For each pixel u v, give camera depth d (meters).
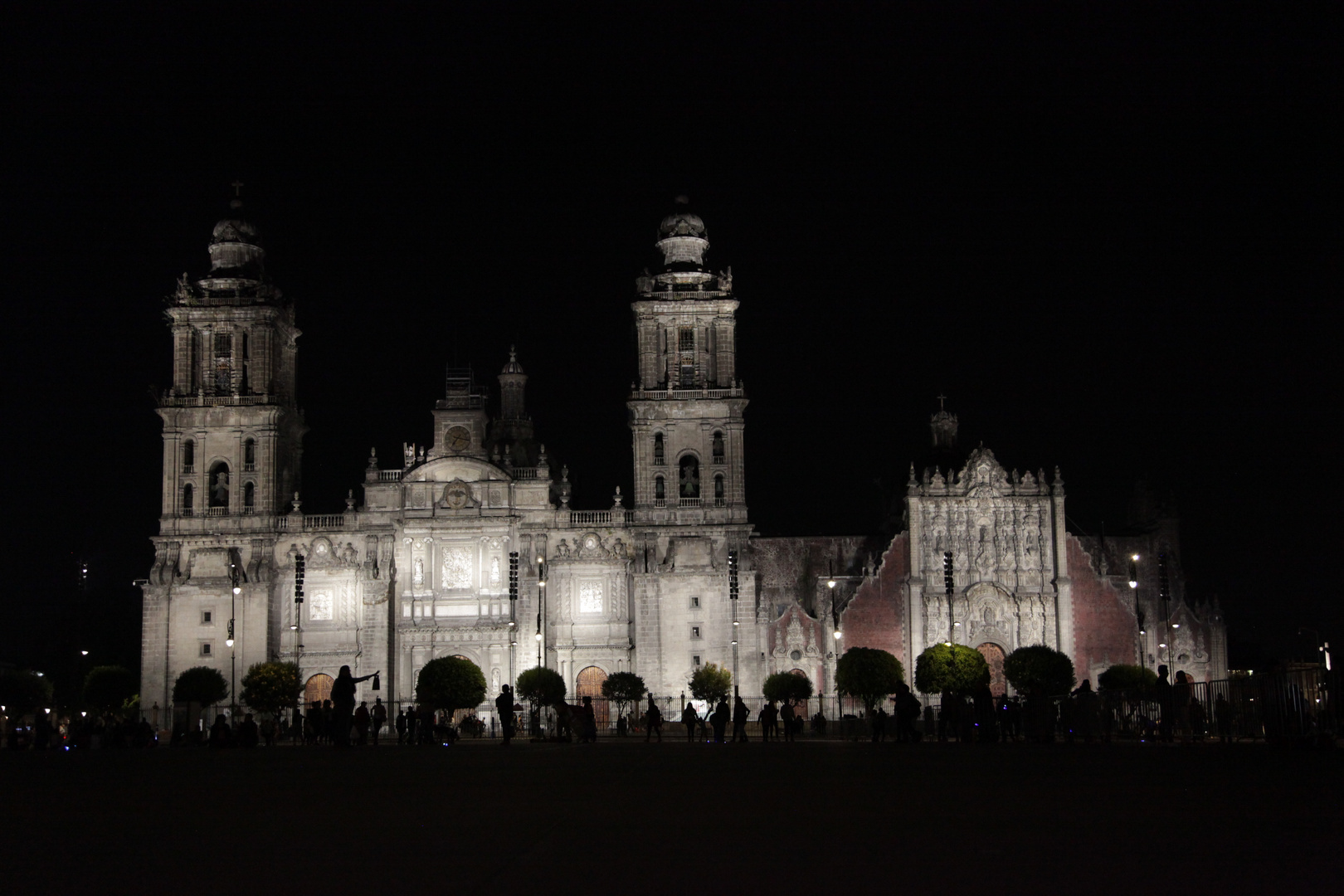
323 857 20.30
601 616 155.12
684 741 95.06
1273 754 45.75
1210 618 156.38
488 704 150.88
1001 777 36.09
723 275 160.50
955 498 154.25
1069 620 152.00
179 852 21.00
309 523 156.00
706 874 18.22
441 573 155.12
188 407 158.38
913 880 17.52
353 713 89.31
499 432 182.12
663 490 156.00
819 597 156.75
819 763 46.53
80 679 191.75
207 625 154.50
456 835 23.09
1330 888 16.38
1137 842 20.73
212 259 164.62
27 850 21.42
